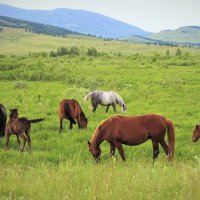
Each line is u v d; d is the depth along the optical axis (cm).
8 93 3369
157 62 6525
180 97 2923
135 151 1386
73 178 802
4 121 1612
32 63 6344
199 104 2589
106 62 6669
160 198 635
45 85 4000
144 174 786
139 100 2831
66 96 2995
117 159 1262
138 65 5947
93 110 2381
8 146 1528
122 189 678
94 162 1212
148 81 3991
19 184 775
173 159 1201
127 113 2325
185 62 6209
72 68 5716
